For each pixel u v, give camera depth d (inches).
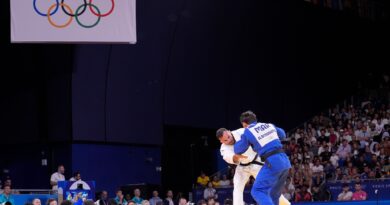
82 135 1026.1
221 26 1185.4
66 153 1032.2
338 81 1441.9
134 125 1090.1
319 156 1083.9
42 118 1043.3
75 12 802.2
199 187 1065.5
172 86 1139.9
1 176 1089.4
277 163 410.9
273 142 416.5
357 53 1491.1
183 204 808.3
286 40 1315.2
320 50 1397.6
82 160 1032.2
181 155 1230.3
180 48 1132.5
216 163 1251.8
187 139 1240.8
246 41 1237.7
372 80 1465.3
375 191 920.3
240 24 1216.2
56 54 1001.5
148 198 969.5
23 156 1077.8
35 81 1039.6
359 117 1238.3
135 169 1102.4
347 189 941.8
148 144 1116.5
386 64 1519.4
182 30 1122.7
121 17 807.7
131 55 1064.2
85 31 800.9
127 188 970.7
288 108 1330.0
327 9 1402.6
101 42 801.6
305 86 1368.1
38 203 636.7
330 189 961.5
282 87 1318.9
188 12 1117.7
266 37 1272.1
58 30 798.5
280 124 1312.7
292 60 1336.1
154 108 1117.1
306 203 934.4
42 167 1055.0
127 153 1095.6
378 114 1189.1
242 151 420.8
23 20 796.6
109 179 1063.0
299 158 1102.4
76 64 1002.7
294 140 1202.0
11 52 1036.5
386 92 1384.1
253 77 1267.2
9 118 1075.3
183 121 1160.2
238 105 1246.3
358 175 976.9
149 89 1104.8
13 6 797.9
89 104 1032.8
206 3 1144.8
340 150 1073.5
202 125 1189.1
